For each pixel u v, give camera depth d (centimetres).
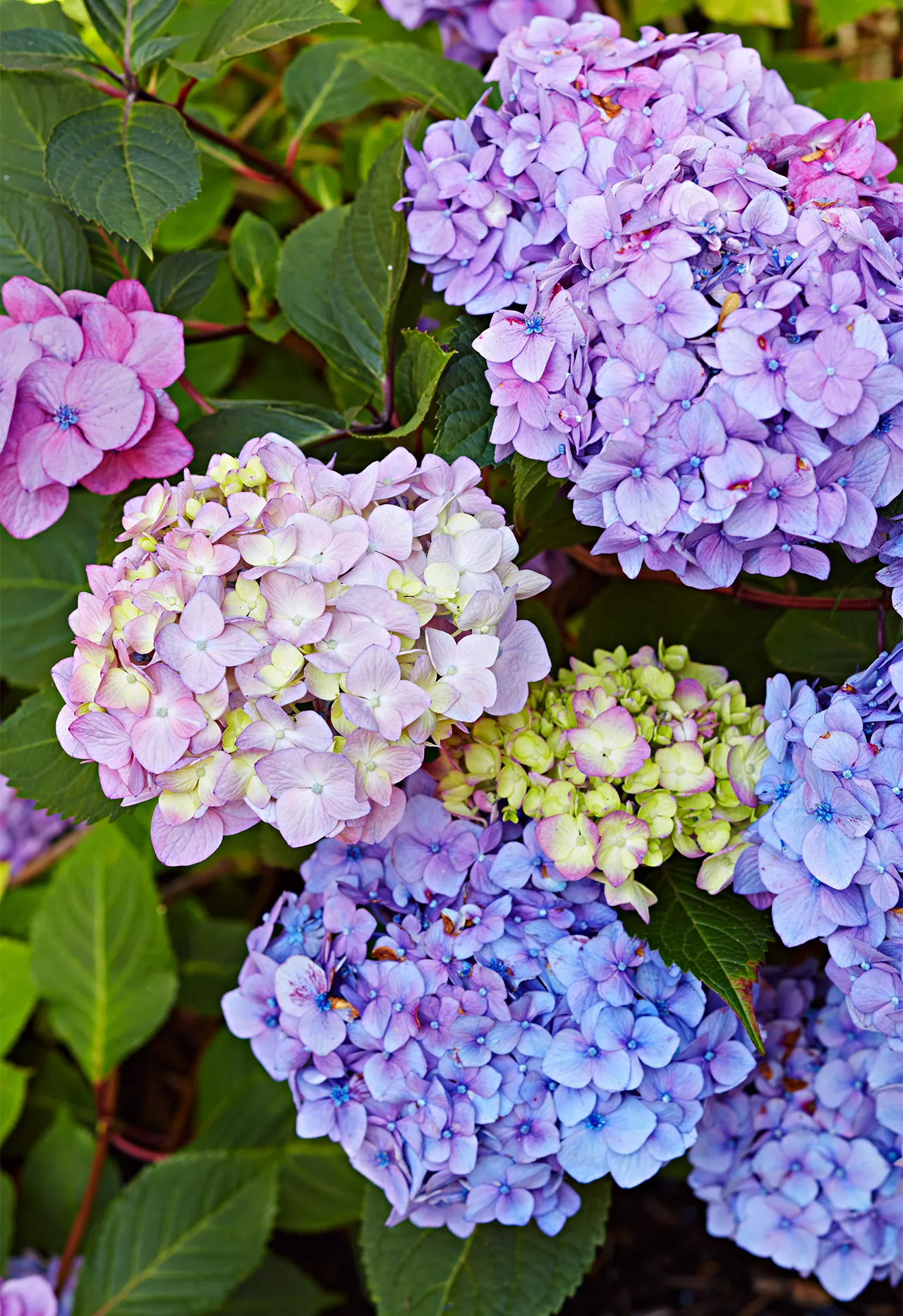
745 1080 91
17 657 108
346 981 91
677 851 93
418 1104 90
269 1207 106
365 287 97
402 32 111
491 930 90
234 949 115
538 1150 90
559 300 87
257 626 85
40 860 116
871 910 87
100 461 92
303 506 87
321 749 85
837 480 87
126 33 95
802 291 86
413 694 85
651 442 86
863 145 89
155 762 85
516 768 90
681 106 89
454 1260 94
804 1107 96
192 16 107
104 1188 112
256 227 103
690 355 86
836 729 87
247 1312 110
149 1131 121
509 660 88
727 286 87
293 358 114
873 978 87
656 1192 116
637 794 90
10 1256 111
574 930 91
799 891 88
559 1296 94
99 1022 110
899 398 85
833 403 85
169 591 85
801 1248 96
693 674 94
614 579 101
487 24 103
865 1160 94
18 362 91
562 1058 89
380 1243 95
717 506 86
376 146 107
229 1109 110
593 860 89
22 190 96
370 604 85
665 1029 89
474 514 89
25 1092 119
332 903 91
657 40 93
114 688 85
